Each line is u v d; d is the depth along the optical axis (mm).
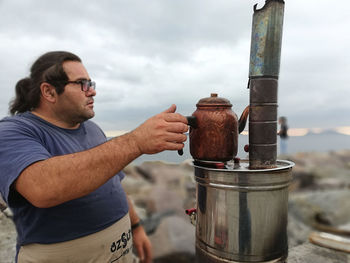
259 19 979
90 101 1235
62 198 824
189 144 1104
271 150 1035
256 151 1038
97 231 1187
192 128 1081
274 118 1034
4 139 922
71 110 1191
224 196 1013
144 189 4457
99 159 827
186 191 4379
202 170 1072
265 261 997
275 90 1025
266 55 984
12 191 871
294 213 3842
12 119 1080
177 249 2619
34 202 831
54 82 1140
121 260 1320
